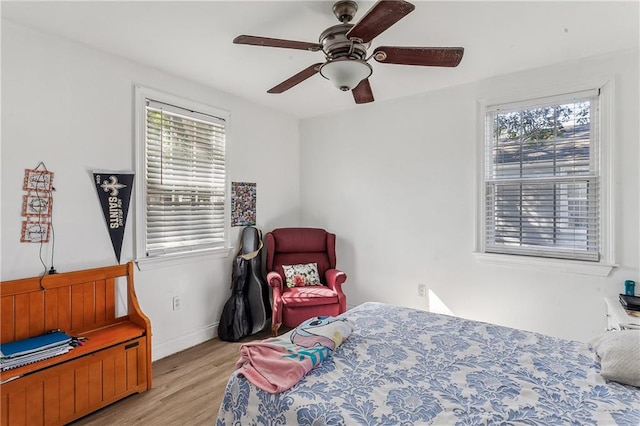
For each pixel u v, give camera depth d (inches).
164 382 94.3
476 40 86.4
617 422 40.9
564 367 55.1
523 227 110.0
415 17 75.1
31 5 71.7
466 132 118.6
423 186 128.6
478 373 53.7
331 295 124.5
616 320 77.9
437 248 125.7
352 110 147.8
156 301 108.7
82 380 77.0
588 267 97.2
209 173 125.0
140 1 70.3
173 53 95.5
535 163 107.7
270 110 150.1
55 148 85.7
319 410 44.1
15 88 79.1
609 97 94.8
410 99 131.1
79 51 89.7
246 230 135.1
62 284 83.8
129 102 100.5
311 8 72.7
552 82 102.7
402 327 74.9
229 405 53.1
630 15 74.8
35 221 82.5
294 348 60.8
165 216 111.2
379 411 43.8
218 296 128.6
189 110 116.6
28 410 69.1
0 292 74.5
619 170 93.7
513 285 110.5
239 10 73.6
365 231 144.5
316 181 160.4
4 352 68.6
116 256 97.7
